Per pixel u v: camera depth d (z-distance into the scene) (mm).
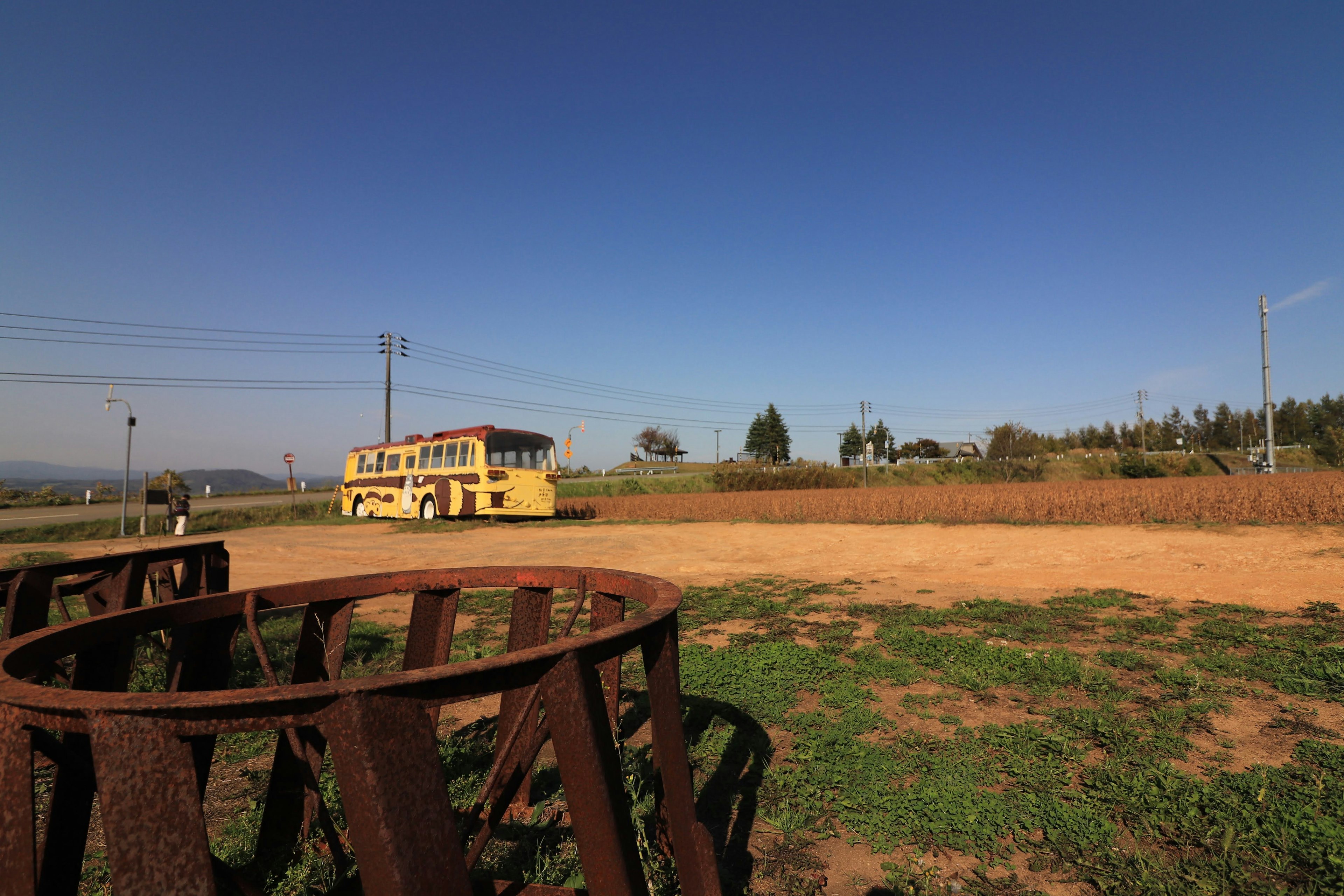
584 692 1685
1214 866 2814
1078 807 3342
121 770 1333
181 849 1363
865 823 3297
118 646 2660
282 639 7117
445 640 3391
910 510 22297
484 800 2107
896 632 7129
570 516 29172
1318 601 7969
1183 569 11164
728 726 4660
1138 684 5289
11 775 1510
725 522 23953
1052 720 4555
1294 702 4770
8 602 3809
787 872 2932
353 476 30594
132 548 17906
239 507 32312
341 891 2521
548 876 2740
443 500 24094
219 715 1376
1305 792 3340
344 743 1373
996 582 10820
